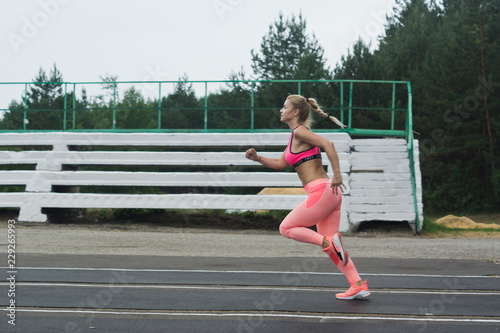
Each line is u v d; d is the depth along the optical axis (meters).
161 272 7.45
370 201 15.01
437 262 8.87
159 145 16.12
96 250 10.13
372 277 7.20
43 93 34.66
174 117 44.53
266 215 17.33
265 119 36.59
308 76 36.22
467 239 13.89
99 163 15.83
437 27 44.69
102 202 15.23
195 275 7.21
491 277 7.26
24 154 15.96
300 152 5.50
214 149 19.05
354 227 14.80
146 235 13.38
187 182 15.36
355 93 36.94
